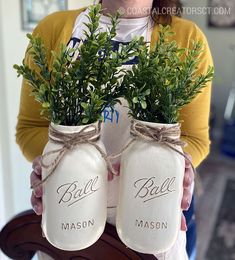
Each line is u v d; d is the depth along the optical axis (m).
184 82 0.47
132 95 0.47
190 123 0.73
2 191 1.68
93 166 0.48
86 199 0.49
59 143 0.47
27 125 0.79
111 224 0.64
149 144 0.49
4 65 1.54
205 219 2.38
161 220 0.50
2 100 1.58
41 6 1.53
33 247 0.75
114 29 0.49
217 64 3.52
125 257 0.65
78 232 0.50
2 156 1.64
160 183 0.49
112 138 0.67
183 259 0.72
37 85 0.48
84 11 0.79
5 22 1.50
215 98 3.66
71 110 0.48
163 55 0.49
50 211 0.50
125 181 0.50
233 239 2.16
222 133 3.62
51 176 0.48
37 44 0.48
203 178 2.98
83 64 0.47
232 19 3.29
